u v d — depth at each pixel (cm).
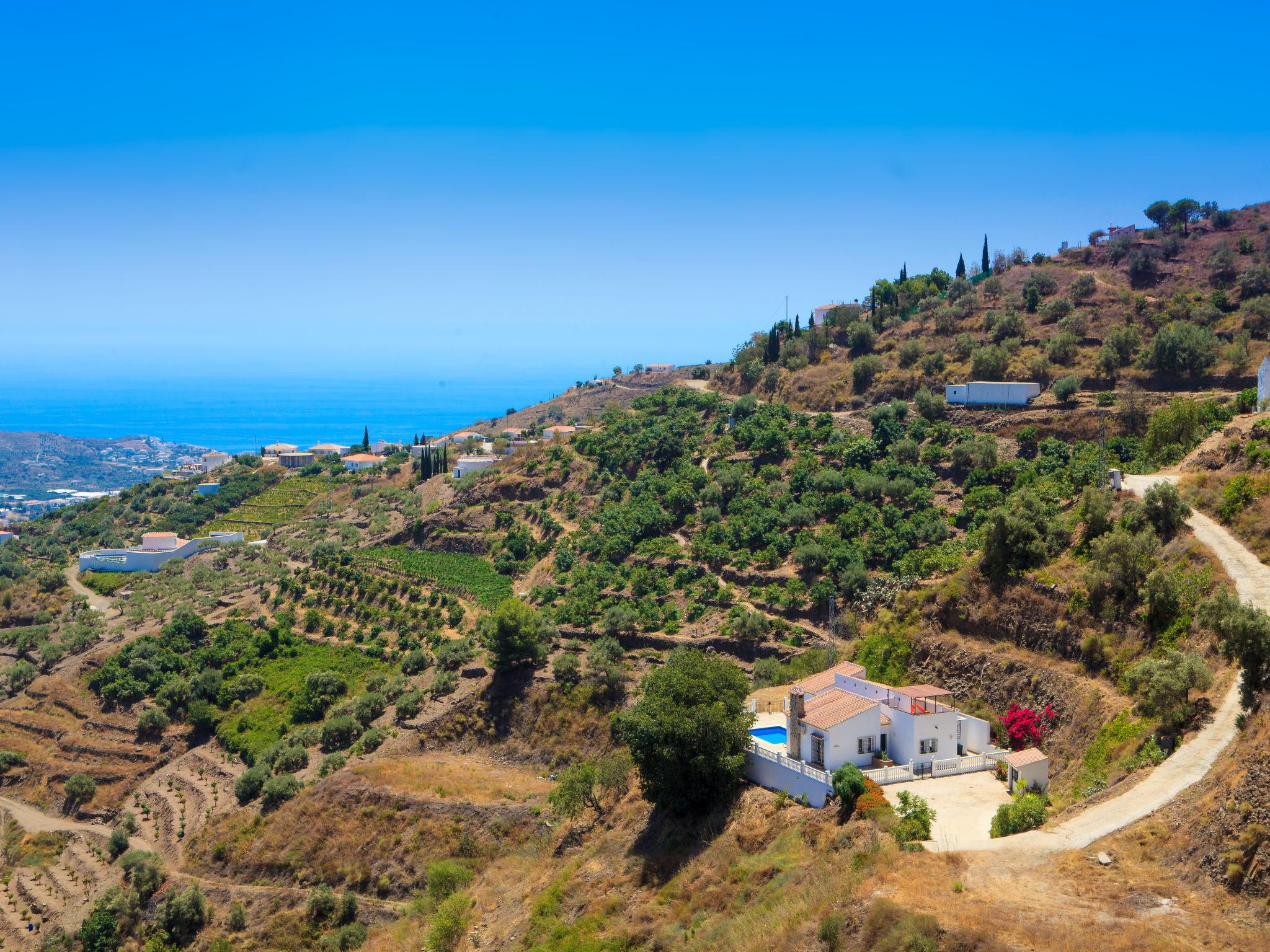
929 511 13725
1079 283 19225
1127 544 7625
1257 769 4678
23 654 17425
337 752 12450
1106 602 7556
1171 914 4303
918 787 6550
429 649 14938
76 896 11225
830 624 11581
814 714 7188
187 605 17688
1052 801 6091
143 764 13725
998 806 6106
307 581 18000
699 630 12938
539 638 13188
